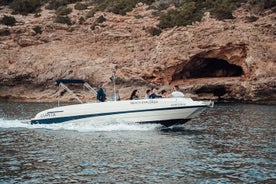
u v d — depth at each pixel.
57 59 81.50
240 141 27.30
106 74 75.88
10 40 87.62
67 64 79.81
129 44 82.12
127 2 95.69
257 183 17.06
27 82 80.62
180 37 77.88
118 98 34.88
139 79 73.81
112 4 96.06
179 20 82.31
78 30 88.00
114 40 83.75
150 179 17.70
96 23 88.38
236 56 74.25
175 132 31.75
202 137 29.09
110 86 74.06
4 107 60.25
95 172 18.88
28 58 83.00
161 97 34.50
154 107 32.78
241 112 49.97
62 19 91.31
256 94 69.06
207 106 32.66
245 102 69.06
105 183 17.12
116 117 33.25
